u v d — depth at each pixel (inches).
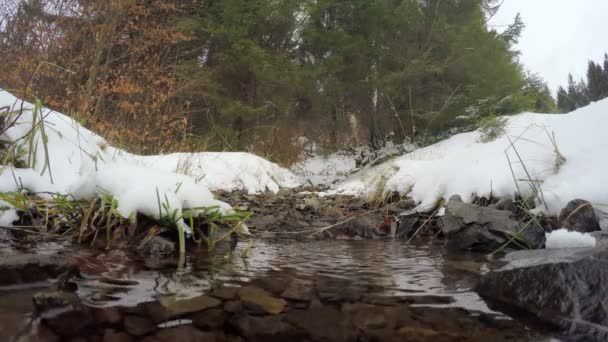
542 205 107.4
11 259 47.1
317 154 403.9
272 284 53.4
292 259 73.3
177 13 345.1
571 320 40.0
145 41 297.3
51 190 91.0
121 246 71.9
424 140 334.3
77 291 45.5
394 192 167.6
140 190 78.1
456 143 267.9
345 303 46.6
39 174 93.8
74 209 81.2
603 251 60.9
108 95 280.5
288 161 343.6
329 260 73.9
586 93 374.0
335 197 188.7
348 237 113.3
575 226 92.3
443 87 362.9
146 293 46.5
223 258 69.9
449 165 145.7
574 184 105.7
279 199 177.2
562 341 36.3
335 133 400.8
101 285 48.6
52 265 48.2
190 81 298.2
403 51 374.0
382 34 360.2
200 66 330.6
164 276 54.5
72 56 282.2
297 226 122.2
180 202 80.2
